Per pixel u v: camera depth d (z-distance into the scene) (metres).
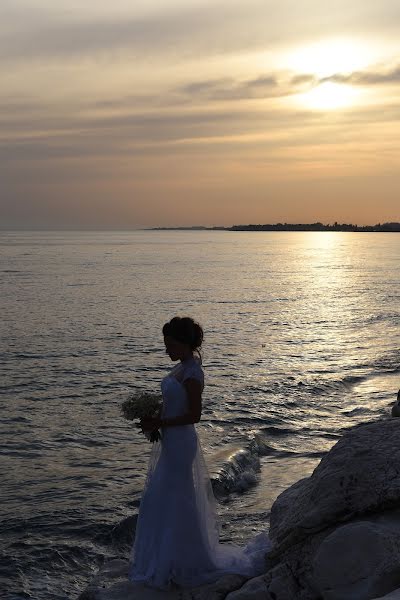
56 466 11.92
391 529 5.41
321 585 5.30
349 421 15.25
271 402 17.06
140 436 13.91
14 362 22.94
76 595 7.65
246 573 5.97
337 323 35.97
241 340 29.03
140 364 22.81
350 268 96.88
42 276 71.31
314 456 12.66
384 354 25.58
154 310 41.12
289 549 5.90
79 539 8.97
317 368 22.38
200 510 5.96
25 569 8.16
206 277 73.75
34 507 9.95
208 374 20.94
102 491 10.68
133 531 9.29
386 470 5.84
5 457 12.41
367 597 5.05
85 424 14.88
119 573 6.56
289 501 6.69
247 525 9.23
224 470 11.18
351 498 5.77
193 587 5.82
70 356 24.27
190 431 5.91
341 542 5.36
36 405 16.75
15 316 37.06
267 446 13.34
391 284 66.31
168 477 5.89
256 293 54.84
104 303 45.00
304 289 59.31
